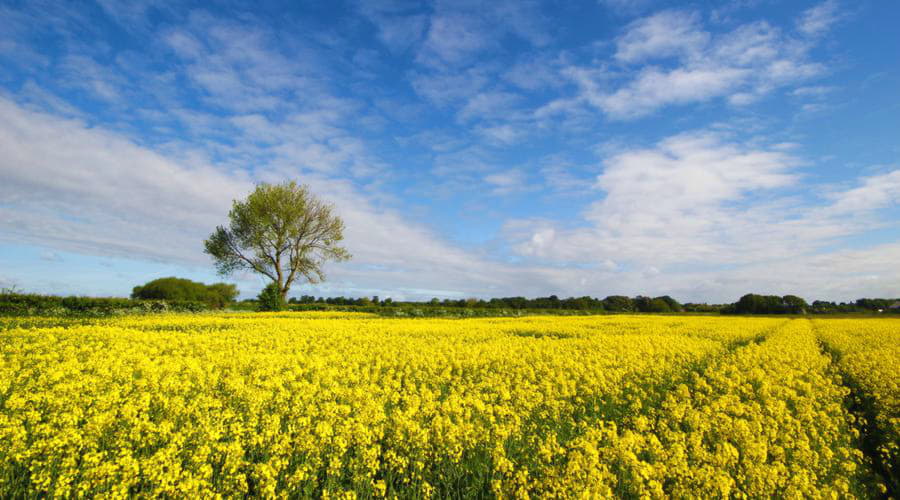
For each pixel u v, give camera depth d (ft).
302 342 60.64
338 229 169.99
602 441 26.53
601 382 38.22
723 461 22.74
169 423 24.00
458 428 24.80
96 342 54.60
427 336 73.05
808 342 74.64
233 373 38.14
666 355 54.70
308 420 25.90
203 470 19.65
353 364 44.39
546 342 64.18
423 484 20.80
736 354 57.98
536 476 22.74
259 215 156.35
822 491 20.76
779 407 32.63
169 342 55.11
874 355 58.49
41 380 32.35
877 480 25.44
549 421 30.35
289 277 164.25
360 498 21.01
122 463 19.04
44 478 19.80
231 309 158.92
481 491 21.98
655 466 21.70
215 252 157.07
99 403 27.32
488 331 81.46
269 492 19.27
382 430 25.66
